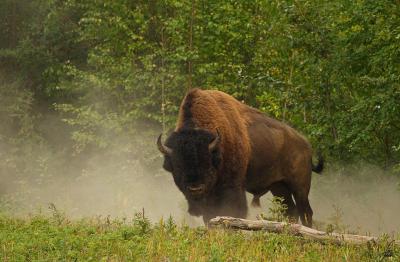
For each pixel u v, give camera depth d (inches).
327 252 1229.1
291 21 2290.8
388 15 2074.3
